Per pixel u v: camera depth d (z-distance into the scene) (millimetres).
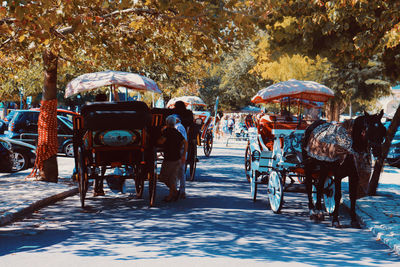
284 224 9492
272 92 13109
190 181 16031
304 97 13375
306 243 7926
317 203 10055
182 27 10680
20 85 41031
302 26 12188
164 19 11531
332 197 10680
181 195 12328
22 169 17422
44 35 9586
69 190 12617
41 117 13945
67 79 31422
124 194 12953
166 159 11773
